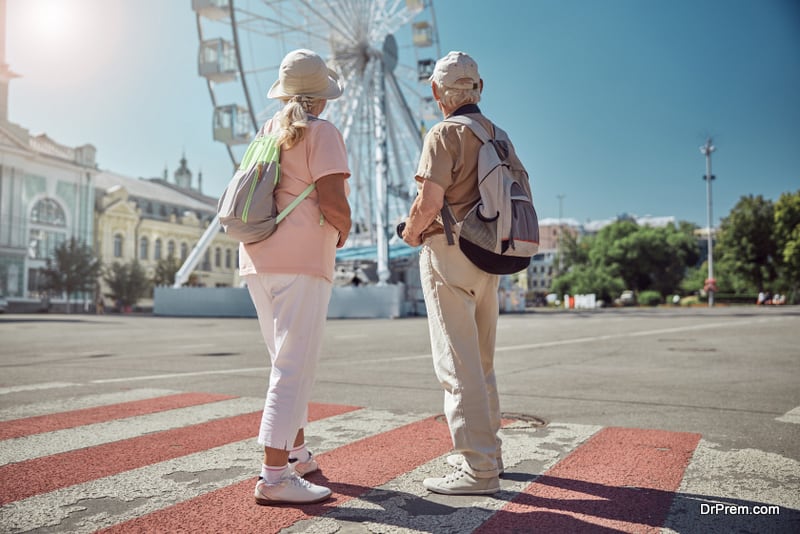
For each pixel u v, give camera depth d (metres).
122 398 4.12
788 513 1.90
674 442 2.85
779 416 3.52
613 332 12.90
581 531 1.75
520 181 2.31
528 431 3.10
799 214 55.62
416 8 27.31
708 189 49.50
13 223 44.31
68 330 14.77
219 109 23.08
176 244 59.88
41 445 2.77
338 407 3.79
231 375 5.49
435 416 3.48
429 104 28.56
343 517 1.87
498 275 2.28
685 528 1.78
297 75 2.24
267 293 2.19
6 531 1.75
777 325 15.40
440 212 2.18
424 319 23.14
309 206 2.17
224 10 22.36
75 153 50.00
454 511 1.92
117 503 2.00
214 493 2.10
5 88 44.44
